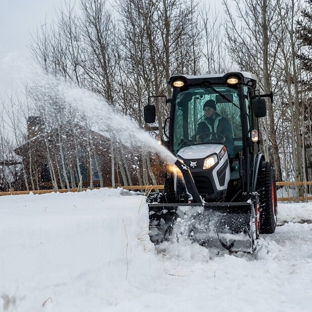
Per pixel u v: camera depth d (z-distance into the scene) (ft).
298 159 51.93
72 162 63.67
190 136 22.44
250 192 20.51
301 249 19.99
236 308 11.00
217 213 18.54
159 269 15.58
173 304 11.43
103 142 60.64
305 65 58.95
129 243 14.96
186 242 18.44
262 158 24.48
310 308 11.22
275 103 63.10
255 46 55.72
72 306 11.00
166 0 55.57
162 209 18.94
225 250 18.47
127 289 13.05
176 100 22.75
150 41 55.06
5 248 10.12
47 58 60.70
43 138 64.49
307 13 54.54
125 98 58.34
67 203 23.43
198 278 14.65
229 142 21.91
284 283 13.91
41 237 11.15
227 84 22.17
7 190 72.84
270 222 23.57
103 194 37.14
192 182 19.52
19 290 10.19
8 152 72.84
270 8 53.88
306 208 34.99
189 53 58.95
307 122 60.59
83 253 12.52
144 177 57.82
